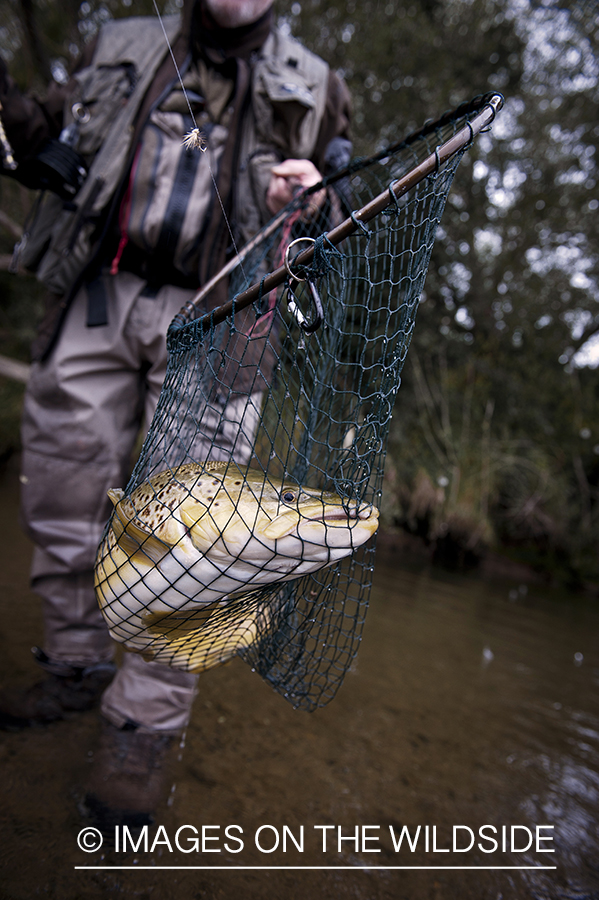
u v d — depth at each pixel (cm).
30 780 141
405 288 112
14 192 662
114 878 118
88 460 181
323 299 155
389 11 728
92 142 172
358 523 101
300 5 696
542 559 824
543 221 1081
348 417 139
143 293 177
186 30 172
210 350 108
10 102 161
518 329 1107
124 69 175
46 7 598
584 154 1037
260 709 206
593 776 201
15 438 730
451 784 179
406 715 224
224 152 168
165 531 99
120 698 169
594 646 418
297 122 173
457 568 715
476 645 348
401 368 105
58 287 187
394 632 341
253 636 127
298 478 139
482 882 137
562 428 995
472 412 941
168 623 109
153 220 164
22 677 187
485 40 823
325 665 248
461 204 993
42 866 117
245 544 97
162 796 145
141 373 191
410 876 136
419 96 745
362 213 98
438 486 789
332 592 122
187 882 120
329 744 190
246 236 178
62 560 183
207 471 110
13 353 840
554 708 265
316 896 123
